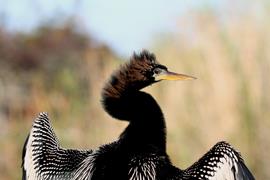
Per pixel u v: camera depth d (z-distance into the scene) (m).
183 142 15.21
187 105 15.38
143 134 8.84
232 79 15.38
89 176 8.37
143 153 8.54
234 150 8.59
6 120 18.31
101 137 15.84
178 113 15.38
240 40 15.71
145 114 8.96
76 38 26.22
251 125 15.14
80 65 21.39
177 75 9.29
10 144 16.45
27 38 26.28
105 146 8.62
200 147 15.12
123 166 8.38
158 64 9.27
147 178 8.36
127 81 9.09
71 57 24.88
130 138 8.74
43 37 26.36
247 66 15.45
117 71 9.16
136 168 8.38
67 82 18.05
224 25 16.02
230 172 8.48
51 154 9.31
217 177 8.49
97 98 16.48
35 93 18.23
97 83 16.59
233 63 15.50
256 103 15.24
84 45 26.02
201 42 15.91
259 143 15.13
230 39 15.71
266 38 15.70
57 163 9.21
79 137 15.98
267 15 15.92
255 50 15.57
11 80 21.69
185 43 16.33
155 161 8.52
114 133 15.80
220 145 8.63
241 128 15.18
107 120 15.99
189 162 15.08
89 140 15.91
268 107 15.23
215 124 15.20
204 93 15.41
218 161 8.55
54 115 16.73
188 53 16.06
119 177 8.31
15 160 16.36
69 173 9.02
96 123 16.14
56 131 16.08
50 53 25.80
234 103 15.28
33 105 18.36
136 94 9.05
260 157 15.08
